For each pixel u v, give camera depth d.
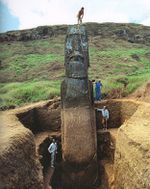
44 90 23.16
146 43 49.94
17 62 37.88
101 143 17.75
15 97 22.41
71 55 16.19
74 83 16.08
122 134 11.80
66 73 16.33
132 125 12.55
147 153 9.38
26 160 10.50
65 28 51.50
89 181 16.05
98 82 19.69
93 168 16.05
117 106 18.92
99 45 46.22
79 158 15.92
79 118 15.96
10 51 43.19
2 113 16.12
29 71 34.31
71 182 16.09
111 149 16.67
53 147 15.83
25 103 21.75
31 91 23.00
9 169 8.91
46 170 15.62
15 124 13.15
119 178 11.48
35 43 47.09
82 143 15.92
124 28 52.50
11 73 33.78
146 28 54.78
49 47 44.78
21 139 10.68
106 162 16.88
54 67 34.66
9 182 8.61
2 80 30.70
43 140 16.41
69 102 16.06
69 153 15.97
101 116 18.62
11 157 9.30
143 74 28.48
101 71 33.19
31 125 17.86
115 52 42.44
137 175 9.23
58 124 18.52
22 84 26.55
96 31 51.62
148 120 13.23
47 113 18.56
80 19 16.73
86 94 16.09
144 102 17.66
